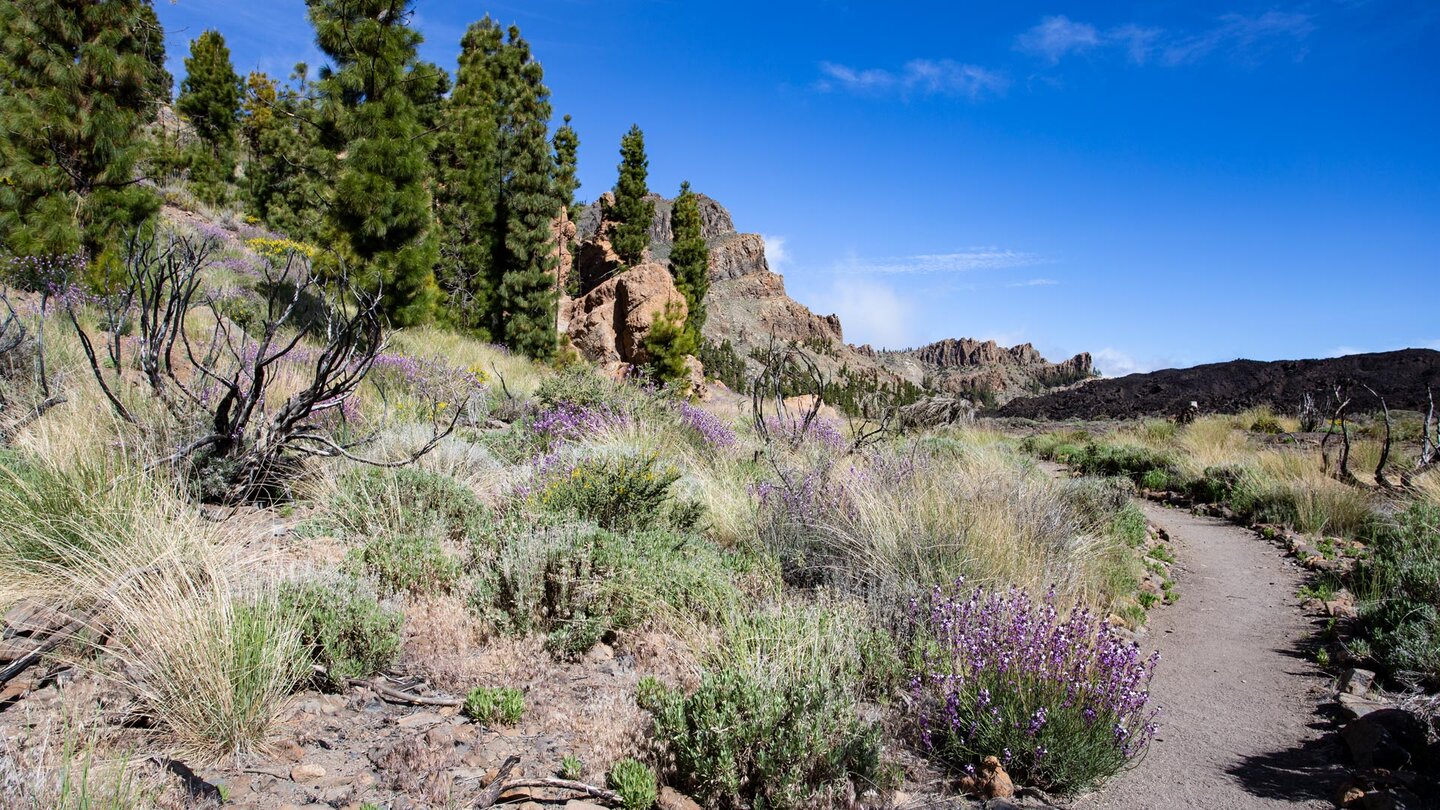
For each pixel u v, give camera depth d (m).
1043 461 19.89
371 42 16.14
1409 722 3.67
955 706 3.54
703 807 2.91
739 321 187.38
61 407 5.81
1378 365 36.66
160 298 5.53
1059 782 3.30
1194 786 3.40
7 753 2.39
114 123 11.73
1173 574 7.84
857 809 2.99
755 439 11.06
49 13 11.37
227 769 2.76
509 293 24.05
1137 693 3.65
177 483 4.87
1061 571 6.02
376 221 15.85
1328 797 3.28
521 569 4.23
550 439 8.68
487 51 27.83
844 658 3.99
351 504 5.26
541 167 24.69
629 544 4.99
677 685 3.70
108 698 2.98
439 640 3.92
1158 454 16.70
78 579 3.51
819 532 5.91
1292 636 5.75
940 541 5.61
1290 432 21.78
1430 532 6.83
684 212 41.31
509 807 2.71
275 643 3.22
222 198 28.98
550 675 3.83
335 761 2.90
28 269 10.72
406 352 14.00
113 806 2.21
